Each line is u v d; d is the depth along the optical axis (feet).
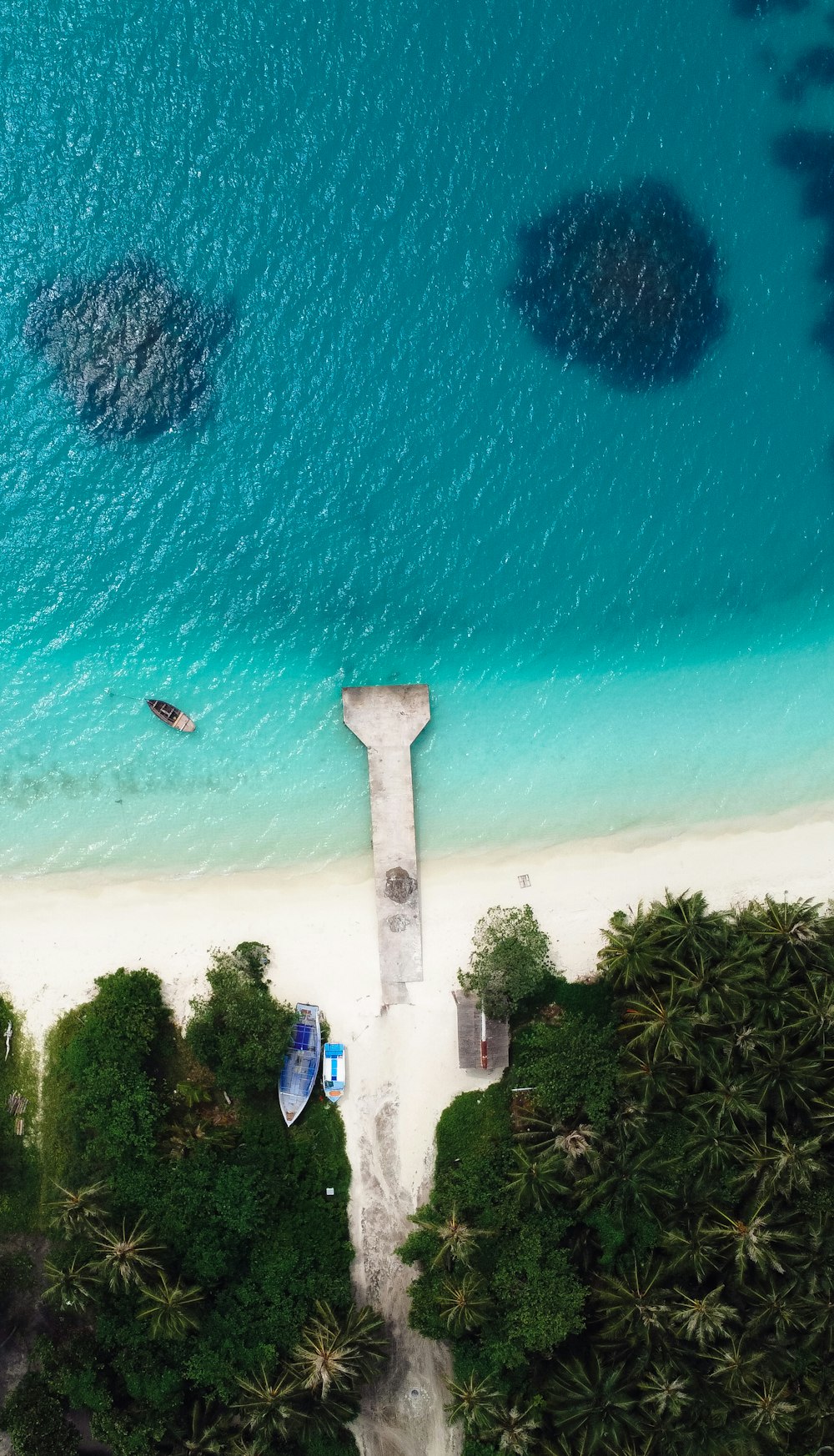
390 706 144.77
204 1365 122.72
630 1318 122.42
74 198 147.02
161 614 146.20
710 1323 119.65
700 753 150.51
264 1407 119.75
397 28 151.33
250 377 148.87
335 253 150.41
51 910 139.54
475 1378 126.62
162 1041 136.26
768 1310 121.90
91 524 146.30
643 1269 126.72
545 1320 121.80
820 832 149.79
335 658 147.33
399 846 142.51
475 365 151.74
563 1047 129.59
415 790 145.69
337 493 149.38
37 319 145.59
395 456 150.30
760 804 149.89
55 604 145.18
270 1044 130.31
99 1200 124.77
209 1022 131.95
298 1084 135.33
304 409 149.48
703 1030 128.26
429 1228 127.65
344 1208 135.54
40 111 147.23
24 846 141.08
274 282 149.48
